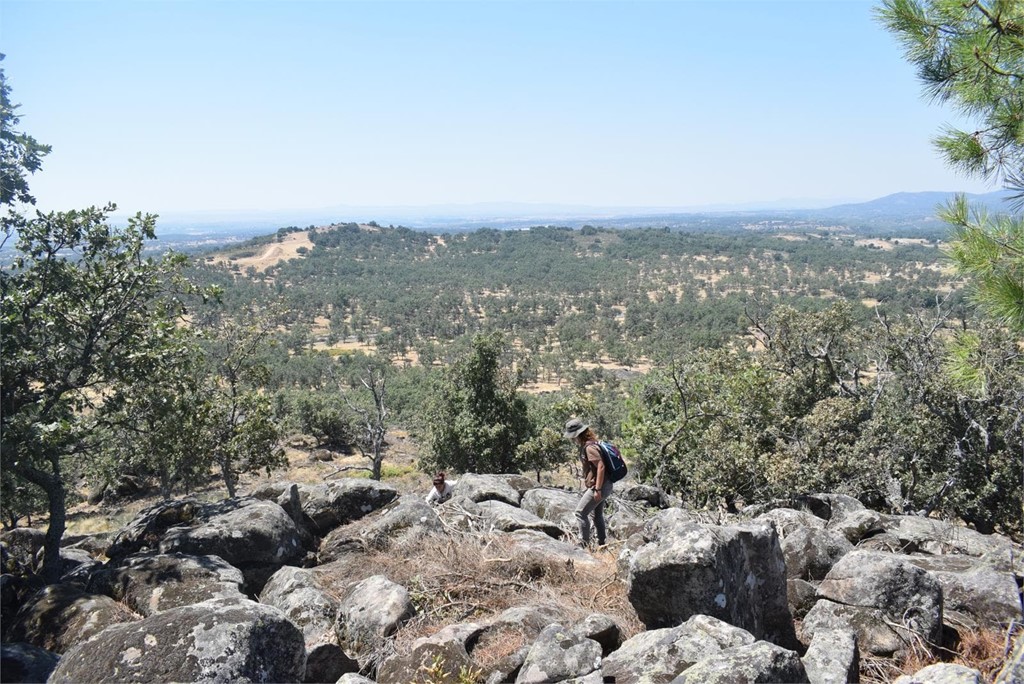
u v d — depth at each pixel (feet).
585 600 20.12
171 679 10.99
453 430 80.33
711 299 574.15
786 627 17.37
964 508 53.57
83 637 19.69
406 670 15.80
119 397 32.94
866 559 18.06
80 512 99.45
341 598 22.48
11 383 29.71
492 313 568.00
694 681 11.05
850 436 58.75
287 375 284.20
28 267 31.63
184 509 31.32
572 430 26.35
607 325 503.61
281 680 11.98
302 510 32.58
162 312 34.68
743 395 65.00
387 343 434.71
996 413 51.60
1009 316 13.62
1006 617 17.57
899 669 15.29
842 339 74.33
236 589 22.76
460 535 27.20
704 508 50.01
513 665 15.52
